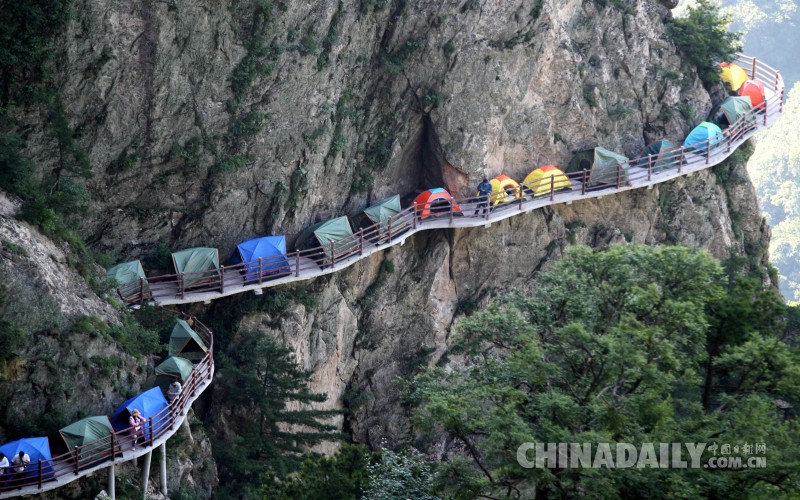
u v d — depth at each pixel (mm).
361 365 70500
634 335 42688
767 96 89688
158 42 58750
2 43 54594
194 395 52781
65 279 51438
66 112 56969
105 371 50281
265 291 63688
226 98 62406
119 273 57625
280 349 60656
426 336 72688
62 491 46500
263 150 64062
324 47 65500
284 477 56844
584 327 43969
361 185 70625
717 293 46750
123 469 49406
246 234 65125
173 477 52281
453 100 71625
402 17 69250
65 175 57562
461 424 41875
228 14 61031
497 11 71875
